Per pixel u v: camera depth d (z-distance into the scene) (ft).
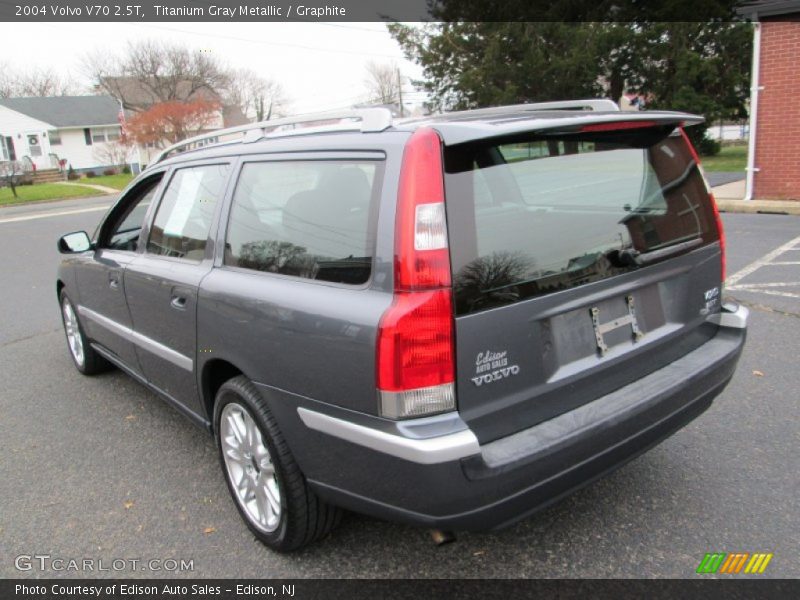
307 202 8.35
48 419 14.46
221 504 10.72
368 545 9.43
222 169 10.37
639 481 10.63
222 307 9.25
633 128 8.80
